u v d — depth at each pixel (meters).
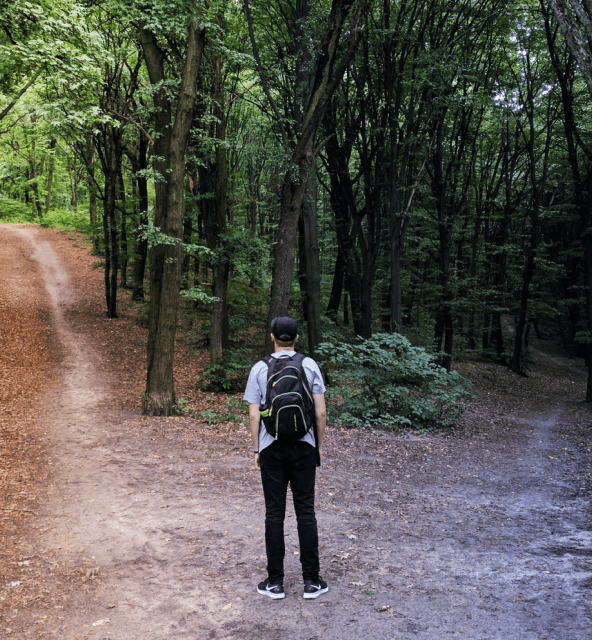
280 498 3.29
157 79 10.31
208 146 12.23
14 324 18.06
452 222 20.64
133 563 3.81
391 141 15.02
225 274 14.34
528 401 17.64
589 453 9.28
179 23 9.68
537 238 23.61
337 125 15.52
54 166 46.09
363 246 16.48
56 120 9.26
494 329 26.47
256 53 11.18
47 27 8.64
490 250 25.75
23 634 2.82
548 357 32.16
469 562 4.00
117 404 11.02
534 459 8.55
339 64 10.03
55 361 15.05
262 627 2.94
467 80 16.73
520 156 24.83
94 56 9.77
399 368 10.04
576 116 19.30
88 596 3.29
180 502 5.24
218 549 4.09
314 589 3.28
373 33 13.59
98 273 28.25
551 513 5.61
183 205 9.94
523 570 3.85
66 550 4.00
